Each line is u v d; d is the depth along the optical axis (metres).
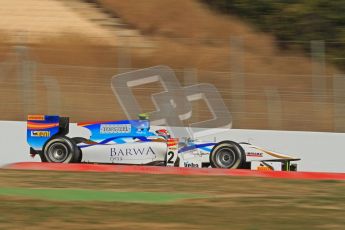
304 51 83.31
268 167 50.34
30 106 68.31
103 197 38.06
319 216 33.16
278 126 65.88
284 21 89.62
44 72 72.50
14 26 89.62
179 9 93.62
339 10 88.94
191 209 34.53
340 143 53.97
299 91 70.75
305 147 54.72
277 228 29.95
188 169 50.25
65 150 51.44
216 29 90.19
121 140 51.06
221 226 30.16
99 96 71.06
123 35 88.25
